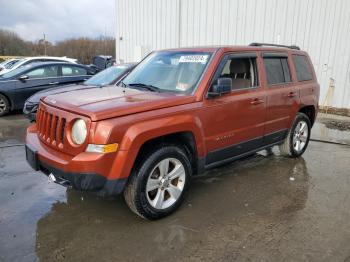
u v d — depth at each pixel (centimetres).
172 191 364
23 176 474
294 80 539
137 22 1493
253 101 442
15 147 619
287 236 328
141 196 334
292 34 1066
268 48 497
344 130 802
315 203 401
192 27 1294
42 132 362
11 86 933
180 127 351
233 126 420
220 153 413
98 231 335
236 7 1165
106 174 309
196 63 413
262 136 477
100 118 305
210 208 385
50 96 383
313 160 567
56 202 396
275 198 414
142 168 331
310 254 299
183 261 290
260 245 313
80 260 290
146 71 455
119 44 1609
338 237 327
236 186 450
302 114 570
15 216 361
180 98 364
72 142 317
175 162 362
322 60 1027
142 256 296
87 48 5325
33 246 308
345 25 970
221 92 380
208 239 322
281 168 523
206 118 381
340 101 1014
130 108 324
